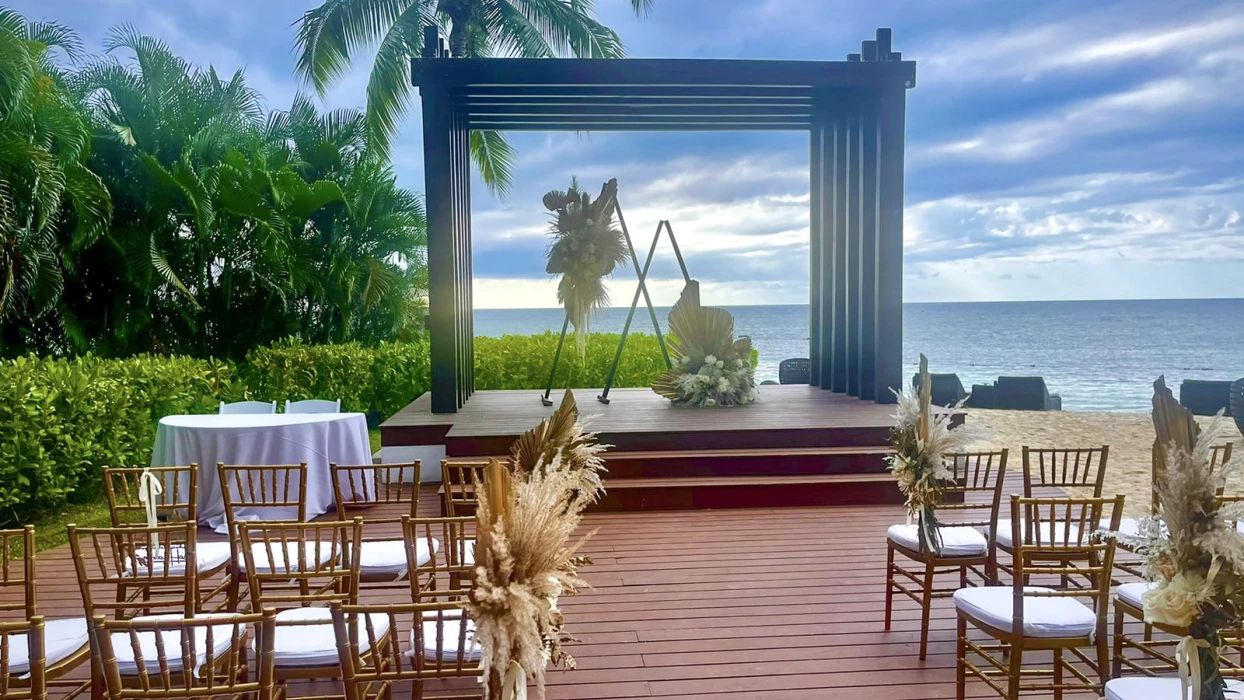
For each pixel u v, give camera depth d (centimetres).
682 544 498
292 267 1060
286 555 269
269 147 1167
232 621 190
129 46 1056
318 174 1209
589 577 437
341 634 204
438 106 670
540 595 187
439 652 212
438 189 679
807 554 477
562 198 746
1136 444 887
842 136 808
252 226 1049
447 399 700
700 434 621
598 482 250
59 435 570
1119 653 301
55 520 571
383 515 565
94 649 218
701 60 673
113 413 627
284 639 248
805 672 321
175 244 1022
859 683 312
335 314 1177
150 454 669
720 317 779
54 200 794
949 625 370
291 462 544
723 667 326
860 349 766
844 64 688
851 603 398
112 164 1002
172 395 705
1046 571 260
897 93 698
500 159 1421
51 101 830
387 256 1209
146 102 1027
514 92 727
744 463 604
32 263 844
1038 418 1121
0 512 558
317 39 1208
